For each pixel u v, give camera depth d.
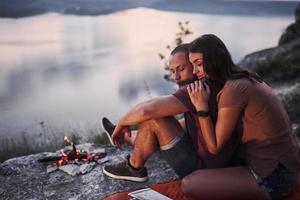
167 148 3.42
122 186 3.91
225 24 113.50
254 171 3.08
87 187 3.95
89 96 29.77
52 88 35.28
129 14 182.75
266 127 2.96
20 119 20.45
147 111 3.33
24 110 23.92
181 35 10.98
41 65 53.06
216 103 3.05
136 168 3.76
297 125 6.47
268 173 3.01
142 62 51.72
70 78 41.66
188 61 3.46
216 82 3.06
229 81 2.95
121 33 101.12
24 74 45.56
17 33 103.69
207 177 3.17
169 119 3.41
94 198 3.77
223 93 2.94
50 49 71.56
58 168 4.32
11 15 161.25
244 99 2.90
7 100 29.11
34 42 84.44
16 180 4.16
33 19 152.25
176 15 172.62
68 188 3.97
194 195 3.21
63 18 158.75
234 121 2.95
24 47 75.69
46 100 28.59
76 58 59.41
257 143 3.02
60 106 25.25
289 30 17.69
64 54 64.50
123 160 4.13
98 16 174.25
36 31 109.56
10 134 13.38
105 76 41.78
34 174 4.26
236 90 2.90
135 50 66.31
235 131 3.09
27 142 7.66
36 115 21.61
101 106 24.41
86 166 4.27
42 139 8.01
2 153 7.00
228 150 3.16
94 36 94.69
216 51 2.95
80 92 32.44
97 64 52.28
